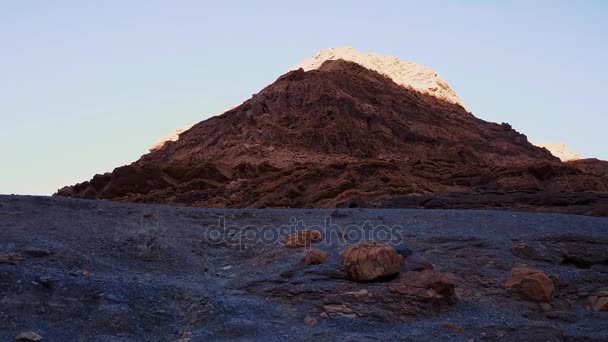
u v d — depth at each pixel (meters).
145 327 6.92
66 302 7.04
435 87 73.69
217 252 9.95
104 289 7.39
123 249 9.11
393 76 75.25
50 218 10.12
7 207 10.43
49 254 8.27
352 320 7.19
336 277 8.32
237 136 55.06
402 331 6.95
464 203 21.97
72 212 10.70
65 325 6.70
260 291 8.08
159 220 10.99
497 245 10.05
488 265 9.17
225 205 34.22
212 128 59.50
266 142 52.16
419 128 58.28
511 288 8.24
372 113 57.34
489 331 6.96
